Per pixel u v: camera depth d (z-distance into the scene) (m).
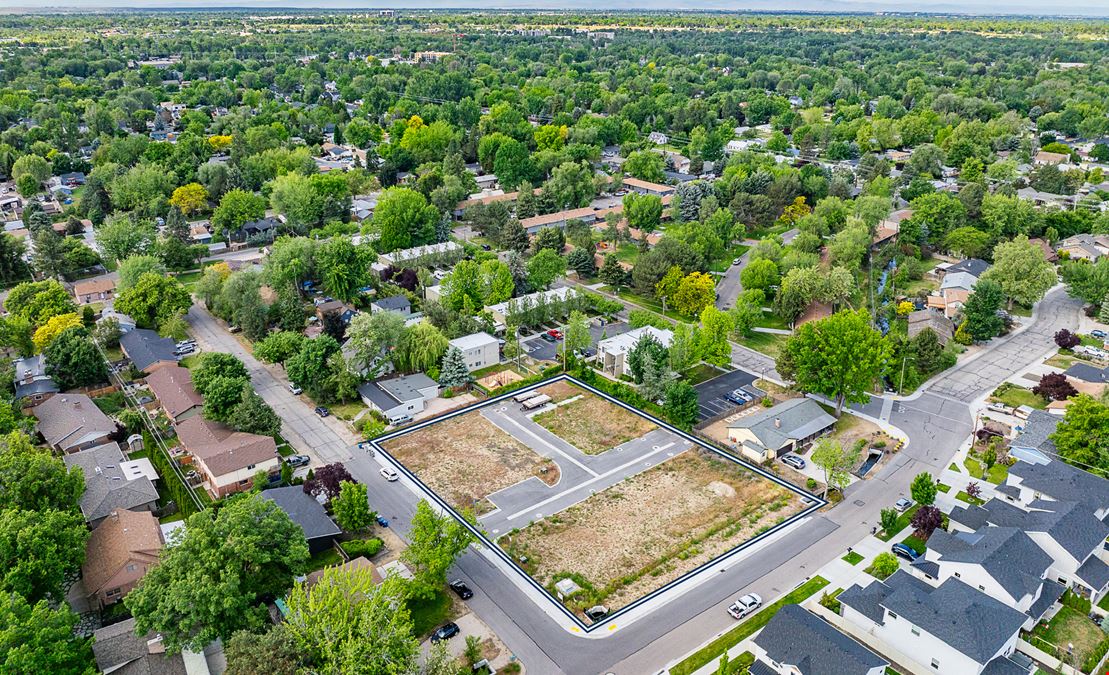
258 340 139.88
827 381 114.38
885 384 128.12
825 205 198.12
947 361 134.25
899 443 110.56
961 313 148.62
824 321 117.50
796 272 150.75
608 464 107.00
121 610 78.75
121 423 111.06
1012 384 127.94
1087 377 121.44
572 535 92.12
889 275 171.38
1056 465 94.94
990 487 99.00
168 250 177.75
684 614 79.44
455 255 182.88
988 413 118.88
